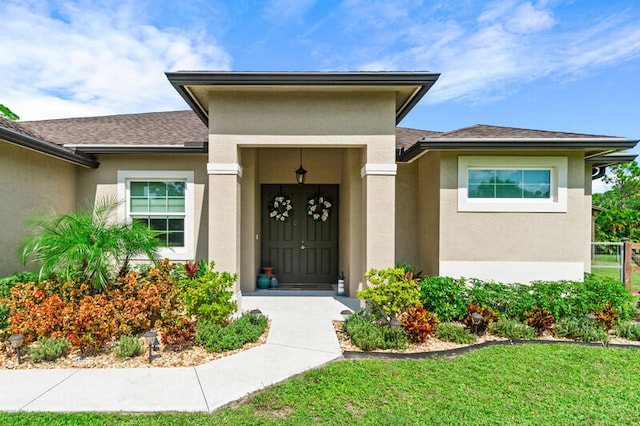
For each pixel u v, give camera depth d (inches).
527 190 326.0
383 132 286.4
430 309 271.4
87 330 207.3
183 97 283.9
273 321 277.9
